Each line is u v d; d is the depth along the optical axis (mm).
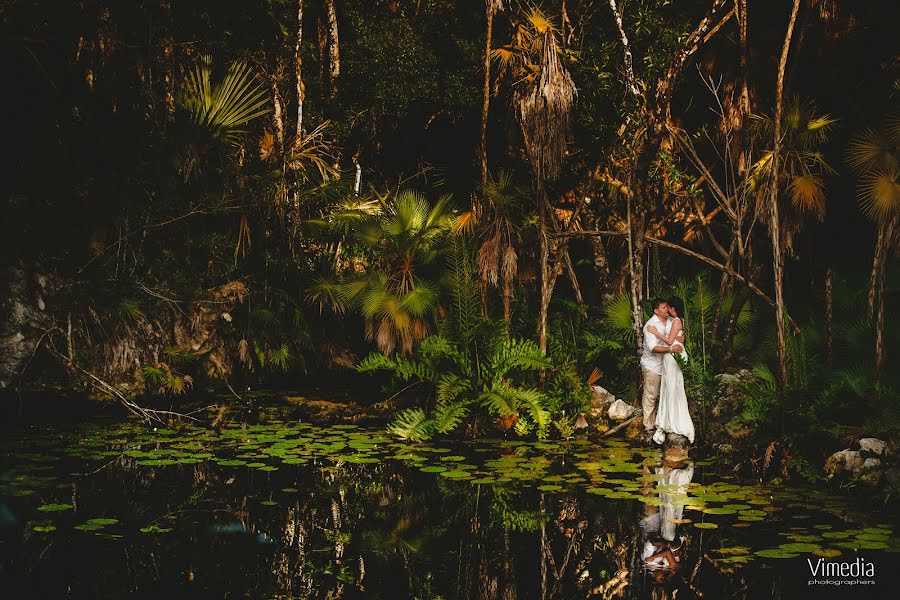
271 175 14305
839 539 6359
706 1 13703
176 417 11258
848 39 13812
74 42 13086
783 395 9312
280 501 7531
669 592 5398
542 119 10195
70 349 11656
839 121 14172
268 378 13812
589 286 16344
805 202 11539
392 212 12867
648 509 7199
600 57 12266
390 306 11945
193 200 13422
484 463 8898
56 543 6336
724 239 16125
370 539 6520
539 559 6043
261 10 14695
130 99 13453
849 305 12500
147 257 13344
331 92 17094
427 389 12297
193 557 6082
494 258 10891
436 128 17328
